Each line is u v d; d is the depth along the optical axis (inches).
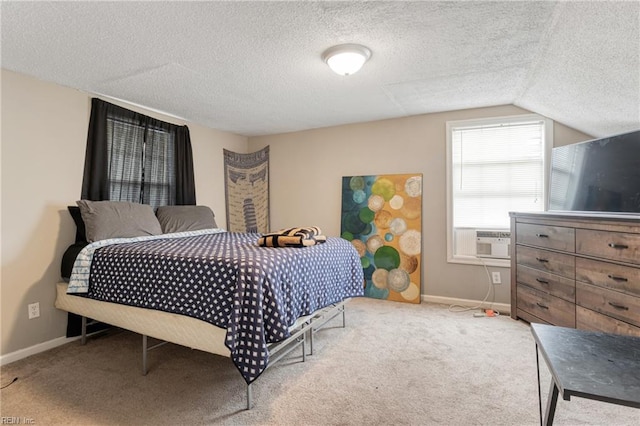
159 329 76.8
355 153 159.8
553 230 99.7
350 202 159.3
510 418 63.0
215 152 168.2
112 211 104.3
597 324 83.9
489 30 74.0
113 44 78.5
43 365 87.2
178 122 147.7
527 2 63.5
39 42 76.9
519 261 116.2
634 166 84.6
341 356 89.7
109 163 116.2
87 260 90.0
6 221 91.0
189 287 72.4
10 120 92.0
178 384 76.6
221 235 125.4
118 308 84.4
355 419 63.2
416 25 71.7
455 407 66.6
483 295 135.3
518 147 131.9
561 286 96.6
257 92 114.0
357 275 114.0
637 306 73.6
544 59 87.6
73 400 70.5
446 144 140.6
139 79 100.7
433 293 143.4
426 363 85.4
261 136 184.4
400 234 147.6
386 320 118.5
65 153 104.5
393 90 113.5
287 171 177.3
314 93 115.7
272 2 62.4
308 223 172.1
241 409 66.6
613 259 79.4
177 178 143.5
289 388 74.1
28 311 94.6
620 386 34.7
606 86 85.8
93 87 106.7
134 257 82.4
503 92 115.6
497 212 135.2
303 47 81.3
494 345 96.0
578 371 37.8
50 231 100.3
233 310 63.7
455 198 141.5
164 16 66.7
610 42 68.5
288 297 74.1
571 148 106.0
